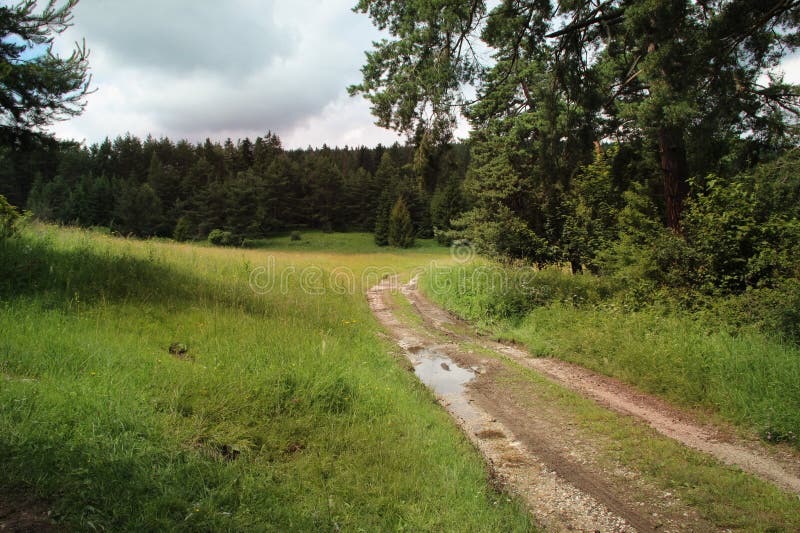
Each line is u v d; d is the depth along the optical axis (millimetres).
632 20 9352
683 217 10641
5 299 6129
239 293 10125
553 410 6230
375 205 96062
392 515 3471
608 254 12688
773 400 5531
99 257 9203
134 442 3393
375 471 4012
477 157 19188
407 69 10359
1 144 7867
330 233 90812
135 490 2910
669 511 3877
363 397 5547
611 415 5938
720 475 4414
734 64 9688
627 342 8141
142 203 71000
